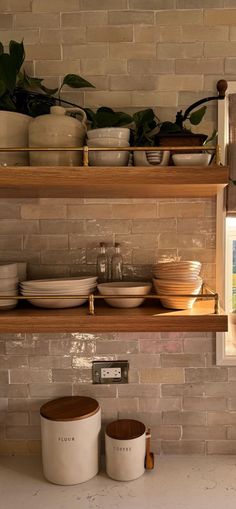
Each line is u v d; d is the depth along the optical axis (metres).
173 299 1.10
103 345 1.34
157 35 1.31
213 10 1.30
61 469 1.19
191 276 1.10
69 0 1.30
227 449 1.35
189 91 1.31
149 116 1.23
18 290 1.16
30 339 1.34
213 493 1.15
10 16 1.31
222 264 1.30
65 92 1.31
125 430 1.27
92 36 1.31
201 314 1.05
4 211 1.33
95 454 1.23
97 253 1.33
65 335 1.33
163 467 1.28
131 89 1.31
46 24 1.31
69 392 1.34
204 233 1.33
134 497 1.14
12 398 1.34
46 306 1.12
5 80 1.16
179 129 1.18
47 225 1.33
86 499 1.13
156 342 1.33
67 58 1.31
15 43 1.16
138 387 1.34
